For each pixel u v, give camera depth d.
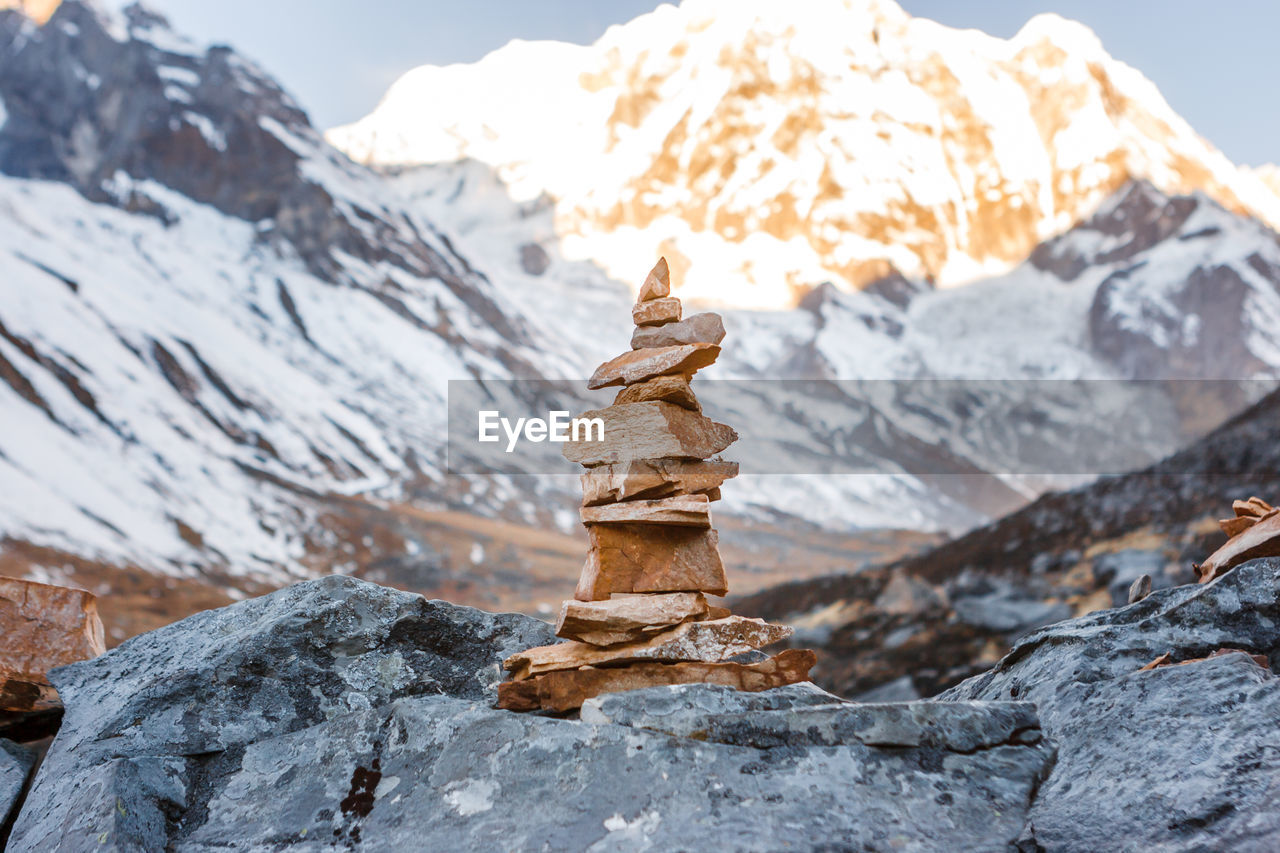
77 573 51.78
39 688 4.82
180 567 57.31
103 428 70.69
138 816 3.66
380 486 82.00
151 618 48.78
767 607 39.03
